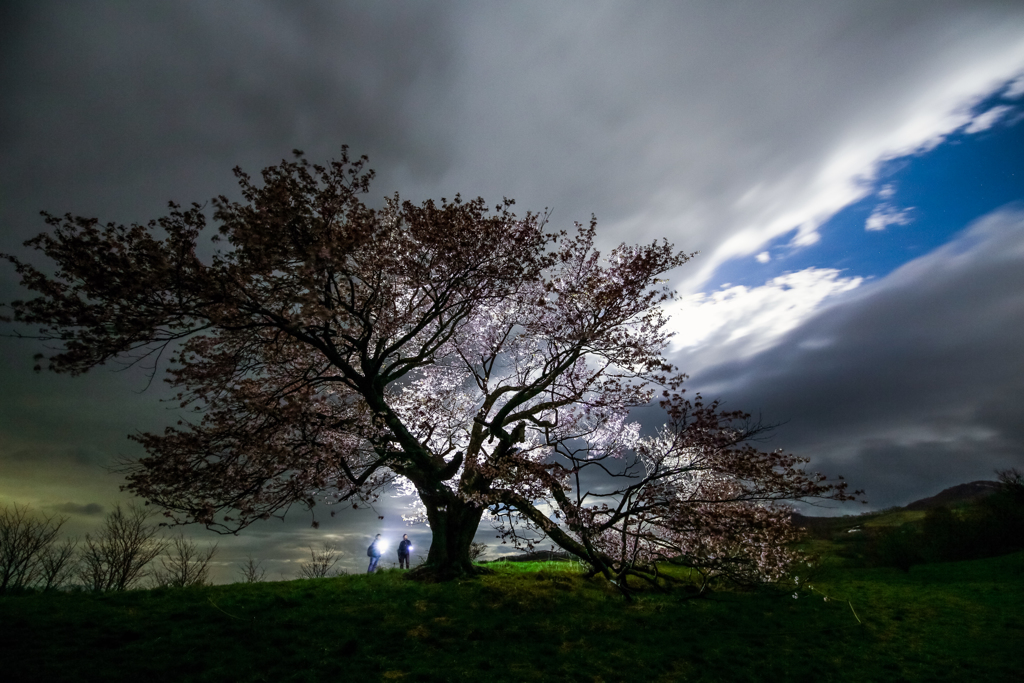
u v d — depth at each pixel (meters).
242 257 13.52
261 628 11.68
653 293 18.59
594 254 19.81
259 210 13.77
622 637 12.84
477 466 17.05
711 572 18.92
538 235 17.28
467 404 22.20
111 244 12.41
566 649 11.73
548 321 19.69
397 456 17.22
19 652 9.45
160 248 12.70
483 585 16.30
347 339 16.27
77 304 12.37
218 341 16.31
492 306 20.59
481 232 16.53
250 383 16.61
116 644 10.28
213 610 12.77
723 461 15.88
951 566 28.27
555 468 16.39
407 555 25.23
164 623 11.69
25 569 25.86
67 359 12.55
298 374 17.89
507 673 10.17
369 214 14.91
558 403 18.94
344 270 15.27
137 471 14.18
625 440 21.66
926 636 14.48
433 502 18.48
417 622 12.72
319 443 15.52
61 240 12.16
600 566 17.38
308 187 14.34
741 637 13.70
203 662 9.66
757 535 17.36
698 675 10.88
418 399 19.41
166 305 13.16
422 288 17.98
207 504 13.98
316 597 14.52
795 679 11.05
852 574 26.38
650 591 18.23
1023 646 13.64
